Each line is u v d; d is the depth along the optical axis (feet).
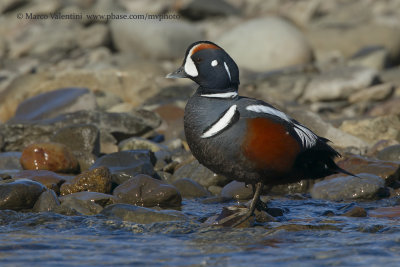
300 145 26.71
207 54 27.20
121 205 29.19
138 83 63.10
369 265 22.15
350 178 35.12
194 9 110.42
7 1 99.71
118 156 37.78
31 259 22.80
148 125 47.73
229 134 26.21
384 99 67.97
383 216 29.48
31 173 34.40
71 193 32.71
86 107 52.49
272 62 85.81
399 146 40.93
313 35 97.71
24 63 84.89
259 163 26.37
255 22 89.35
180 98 63.10
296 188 36.96
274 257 23.03
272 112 26.81
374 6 123.95
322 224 27.45
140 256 23.24
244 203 33.47
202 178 37.81
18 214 28.63
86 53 89.71
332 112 65.82
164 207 32.22
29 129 45.11
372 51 87.10
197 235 26.27
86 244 24.84
